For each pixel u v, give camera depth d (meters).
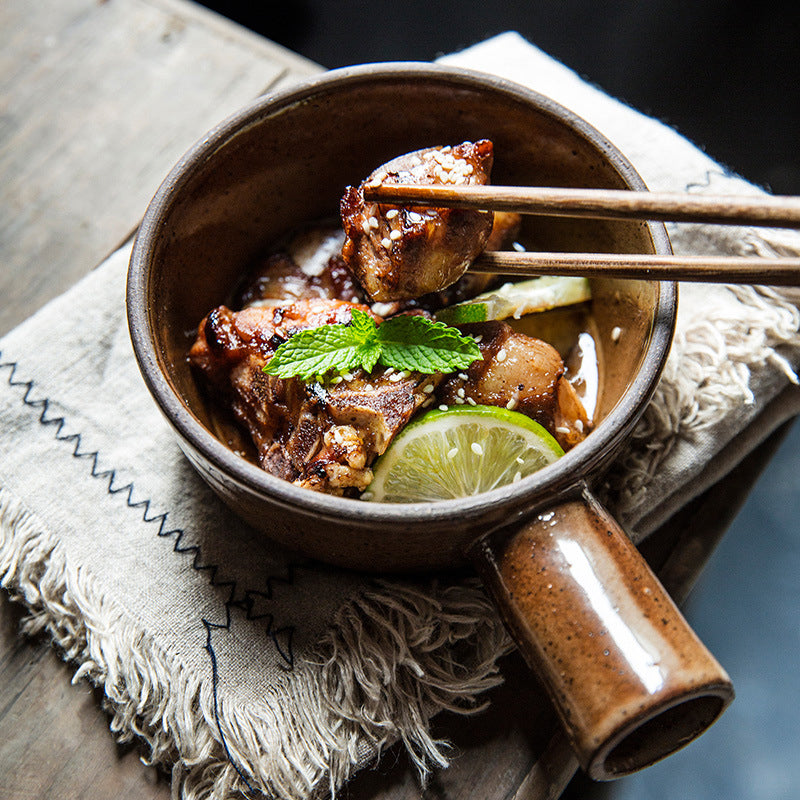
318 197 0.37
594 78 0.58
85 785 0.33
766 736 0.43
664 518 0.35
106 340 0.37
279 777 0.32
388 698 0.33
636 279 0.31
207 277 0.35
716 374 0.36
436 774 0.33
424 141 0.36
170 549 0.34
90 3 0.44
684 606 0.40
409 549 0.30
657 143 0.40
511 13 0.60
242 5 0.60
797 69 0.57
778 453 0.46
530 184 0.36
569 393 0.34
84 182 0.41
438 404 0.33
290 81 0.43
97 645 0.33
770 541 0.45
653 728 0.30
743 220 0.29
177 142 0.42
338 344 0.32
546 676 0.29
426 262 0.33
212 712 0.32
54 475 0.35
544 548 0.29
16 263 0.40
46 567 0.34
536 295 0.35
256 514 0.31
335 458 0.31
